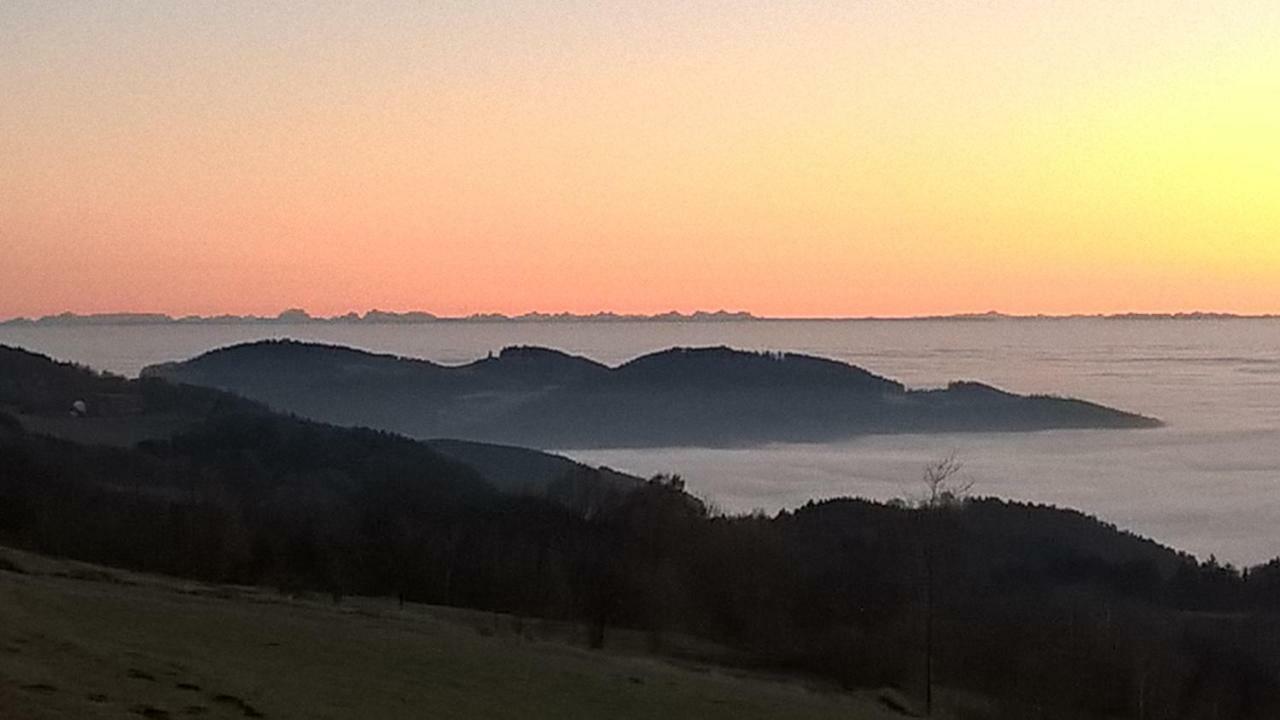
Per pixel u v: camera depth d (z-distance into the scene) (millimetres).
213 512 72938
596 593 65125
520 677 32625
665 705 32500
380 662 30969
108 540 66188
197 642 28438
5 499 70688
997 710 51906
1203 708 57938
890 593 69250
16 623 25797
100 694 20453
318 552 68938
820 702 40031
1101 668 58562
